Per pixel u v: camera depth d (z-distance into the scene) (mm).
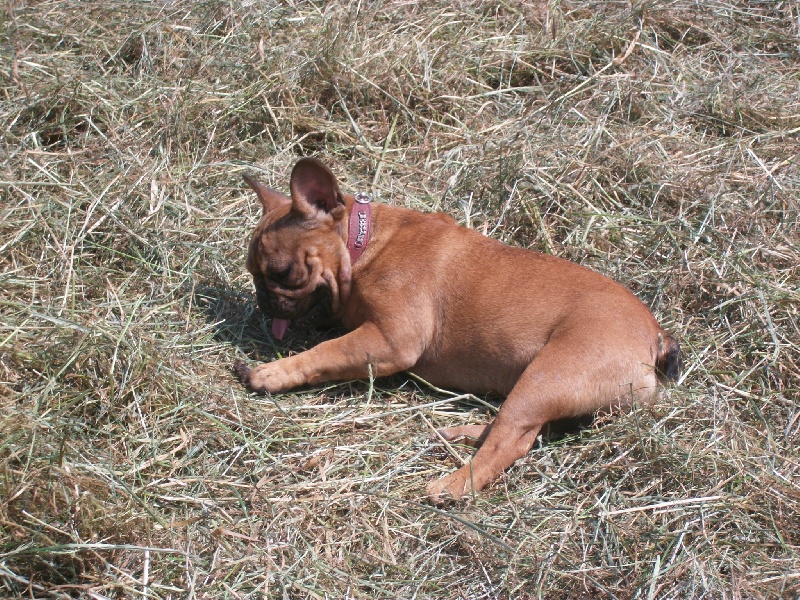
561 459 1783
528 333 1817
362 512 1714
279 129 2281
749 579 1631
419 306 1860
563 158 2199
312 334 1976
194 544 1661
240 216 2119
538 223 2119
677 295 2023
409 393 1895
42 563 1613
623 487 1748
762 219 2117
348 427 1825
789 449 1792
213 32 2443
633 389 1794
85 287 1972
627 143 2246
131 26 2420
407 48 2434
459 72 2414
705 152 2270
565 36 2510
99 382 1801
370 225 1905
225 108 2287
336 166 2244
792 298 1974
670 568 1632
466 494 1737
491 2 2602
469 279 1857
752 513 1705
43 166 2123
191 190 2141
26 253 2000
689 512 1696
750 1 2646
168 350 1872
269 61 2359
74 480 1658
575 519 1702
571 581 1642
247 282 2029
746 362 1935
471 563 1662
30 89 2256
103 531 1644
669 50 2555
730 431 1794
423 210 2145
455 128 2318
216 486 1729
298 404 1855
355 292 1900
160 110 2258
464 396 1869
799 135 2340
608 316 1794
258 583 1631
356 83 2350
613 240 2115
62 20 2434
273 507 1704
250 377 1860
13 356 1810
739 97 2385
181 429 1787
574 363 1766
